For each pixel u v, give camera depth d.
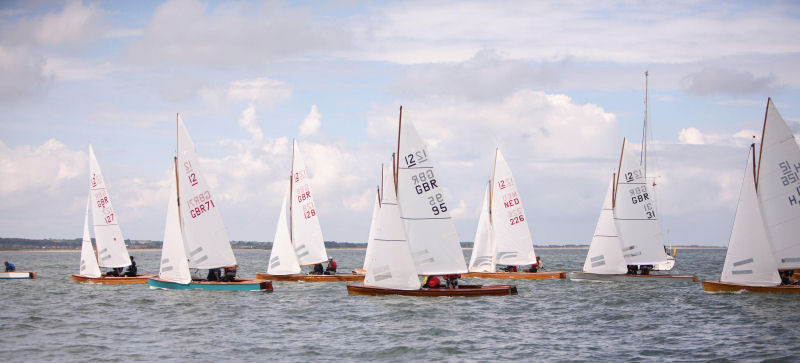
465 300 37.19
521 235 52.22
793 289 36.69
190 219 41.47
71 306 35.66
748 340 26.02
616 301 37.91
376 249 37.31
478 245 53.47
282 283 48.38
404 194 37.12
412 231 37.12
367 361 23.27
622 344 25.78
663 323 30.22
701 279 60.41
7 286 47.19
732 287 37.62
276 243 49.66
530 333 28.03
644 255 49.09
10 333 27.92
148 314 32.97
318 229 49.91
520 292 42.72
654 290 43.50
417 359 23.53
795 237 35.84
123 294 40.75
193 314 32.97
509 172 52.38
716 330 28.19
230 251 42.12
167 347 25.31
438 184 37.31
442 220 37.34
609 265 48.66
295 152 49.78
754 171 36.66
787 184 35.84
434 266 37.25
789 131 35.75
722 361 22.86
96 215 47.59
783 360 22.80
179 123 41.16
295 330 28.67
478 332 28.22
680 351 24.42
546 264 101.81
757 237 36.50
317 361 23.22
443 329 28.80
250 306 35.56
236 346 25.50
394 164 38.00
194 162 41.38
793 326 28.53
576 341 26.41
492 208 53.00
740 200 37.06
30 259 142.75
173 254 41.56
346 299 37.97
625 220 49.34
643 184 49.28
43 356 23.78
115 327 29.41
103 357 23.66
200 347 25.34
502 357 23.77
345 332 28.19
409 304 35.69
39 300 38.31
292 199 49.88
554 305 36.19
